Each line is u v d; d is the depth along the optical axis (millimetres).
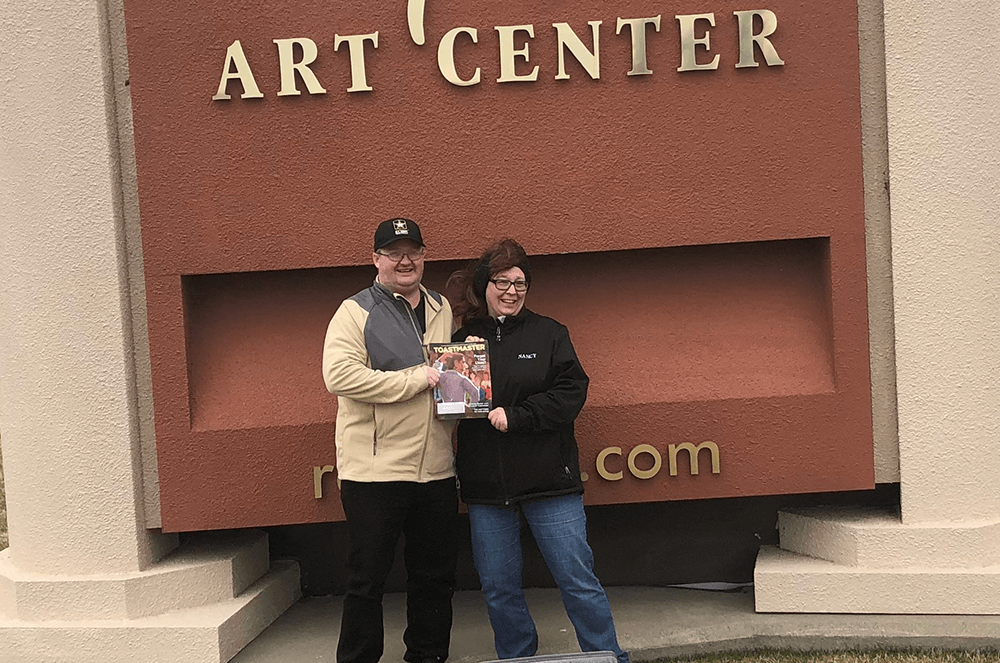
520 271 4023
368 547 4059
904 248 4707
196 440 4715
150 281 4664
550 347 4031
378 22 4625
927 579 4633
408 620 4367
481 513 4105
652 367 4840
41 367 4652
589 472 4805
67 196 4594
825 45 4648
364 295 4133
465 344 4004
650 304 4918
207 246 4668
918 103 4660
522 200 4691
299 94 4629
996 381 4758
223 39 4613
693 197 4699
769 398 4773
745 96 4668
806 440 4793
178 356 4695
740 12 4633
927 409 4750
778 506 5289
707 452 4805
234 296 4867
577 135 4676
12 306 4660
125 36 4637
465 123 4664
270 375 4832
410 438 4051
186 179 4645
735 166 4691
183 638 4484
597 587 4070
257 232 4676
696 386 4809
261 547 5176
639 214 4699
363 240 4684
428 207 4691
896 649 4488
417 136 4664
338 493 4762
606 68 4664
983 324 4723
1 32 4559
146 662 4504
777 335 4887
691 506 5305
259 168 4660
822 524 4914
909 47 4645
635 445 4801
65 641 4543
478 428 4062
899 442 4781
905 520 4785
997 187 4707
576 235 4707
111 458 4664
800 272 4902
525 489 3982
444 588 4301
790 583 4730
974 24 4637
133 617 4605
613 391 4805
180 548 5074
